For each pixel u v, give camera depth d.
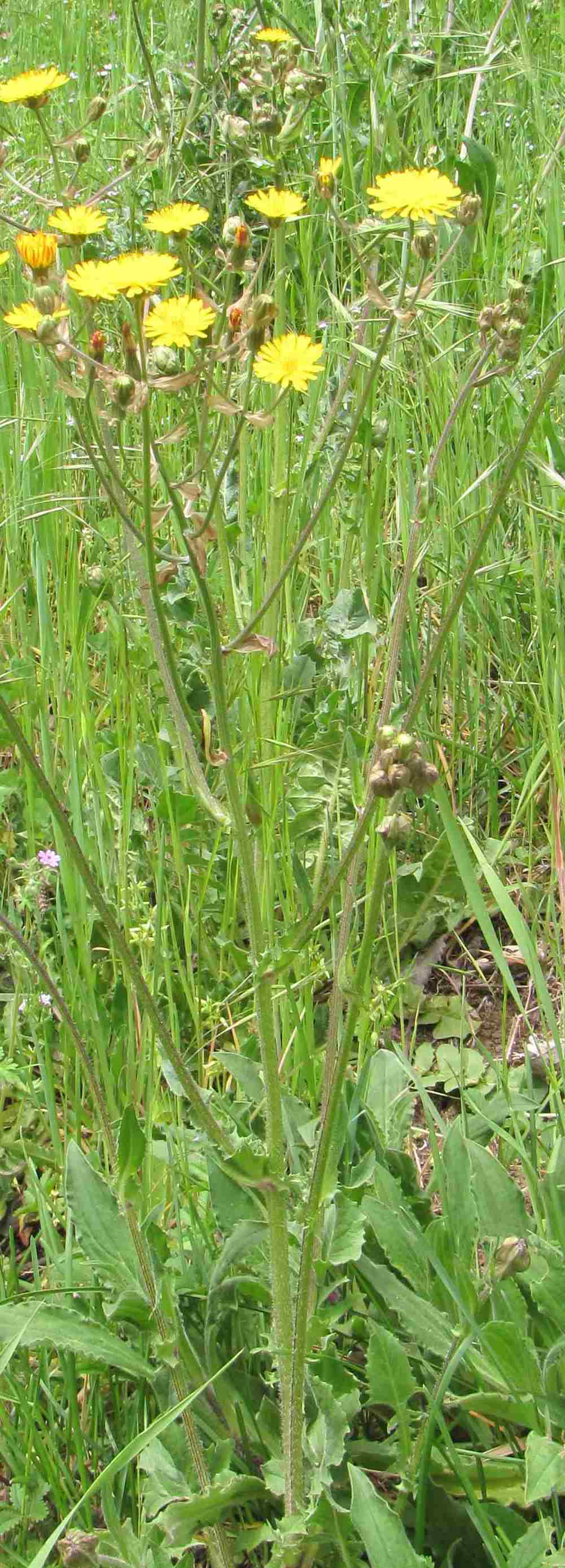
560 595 1.11
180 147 1.09
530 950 0.78
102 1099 0.73
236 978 1.01
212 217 1.19
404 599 0.73
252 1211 0.76
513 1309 0.75
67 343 0.66
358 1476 0.66
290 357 0.65
